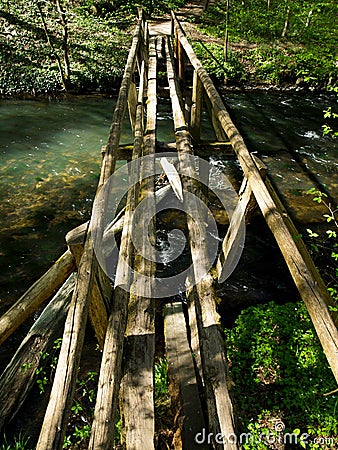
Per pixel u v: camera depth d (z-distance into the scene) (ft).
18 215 19.86
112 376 6.99
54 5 45.65
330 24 46.62
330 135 29.66
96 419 6.25
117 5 49.39
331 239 18.29
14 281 16.03
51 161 24.94
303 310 13.74
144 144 15.99
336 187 22.94
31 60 36.73
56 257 17.39
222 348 8.84
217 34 44.47
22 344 11.76
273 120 31.76
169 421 9.56
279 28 45.78
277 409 10.59
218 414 7.55
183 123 17.80
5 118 30.50
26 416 10.76
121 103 14.83
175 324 10.77
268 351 12.09
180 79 32.99
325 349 5.56
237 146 11.76
